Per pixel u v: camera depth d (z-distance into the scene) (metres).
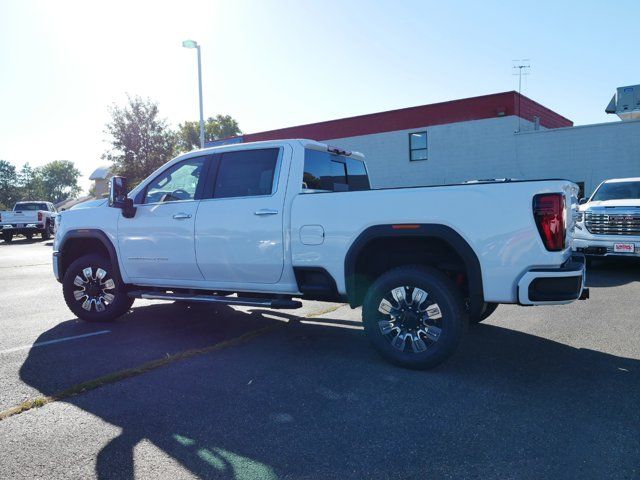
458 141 22.62
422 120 23.38
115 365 4.57
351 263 4.50
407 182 23.95
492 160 21.94
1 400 3.77
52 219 27.38
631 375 4.15
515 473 2.69
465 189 4.09
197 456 2.91
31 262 14.88
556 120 26.91
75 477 2.70
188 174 5.64
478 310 4.18
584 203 10.85
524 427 3.22
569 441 3.03
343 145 25.45
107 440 3.11
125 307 6.20
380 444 3.02
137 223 5.79
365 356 4.77
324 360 4.66
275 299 5.02
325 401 3.67
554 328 5.67
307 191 4.98
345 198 4.53
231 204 5.17
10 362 4.67
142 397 3.79
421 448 2.97
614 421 3.29
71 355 4.88
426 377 4.16
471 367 4.40
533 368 4.36
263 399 3.73
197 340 5.42
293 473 2.72
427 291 4.23
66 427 3.30
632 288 7.95
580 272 3.95
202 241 5.31
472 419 3.35
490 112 21.83
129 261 5.91
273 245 4.91
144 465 2.81
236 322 6.29
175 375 4.27
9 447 3.04
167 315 6.74
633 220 8.97
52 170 131.25
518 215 3.95
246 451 2.96
